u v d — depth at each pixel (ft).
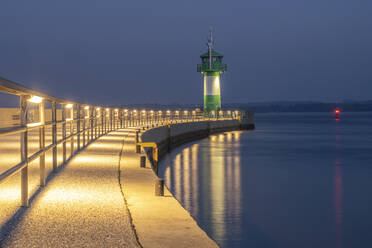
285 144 274.16
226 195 109.60
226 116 426.10
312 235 75.46
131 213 31.09
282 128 490.49
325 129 460.14
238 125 443.73
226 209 93.09
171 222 28.81
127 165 59.16
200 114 347.56
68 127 112.06
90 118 93.81
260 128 493.36
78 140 74.90
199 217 85.76
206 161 185.88
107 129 141.69
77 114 74.28
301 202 103.09
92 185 42.34
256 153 219.41
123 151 78.84
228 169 159.63
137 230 26.50
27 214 29.68
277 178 140.15
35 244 22.94
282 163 179.11
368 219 87.66
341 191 118.93
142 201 35.50
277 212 92.17
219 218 85.25
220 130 386.93
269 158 196.95
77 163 59.72
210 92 350.23
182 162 181.98
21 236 24.39
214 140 310.65
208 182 129.90
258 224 81.30
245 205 97.91
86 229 26.20
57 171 50.06
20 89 27.12
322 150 234.58
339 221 86.02
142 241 24.20
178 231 26.66
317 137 335.47
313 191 118.32
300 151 229.86
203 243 24.25
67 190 39.19
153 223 28.43
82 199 35.32
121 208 32.32
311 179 138.82
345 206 99.96
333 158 197.26
